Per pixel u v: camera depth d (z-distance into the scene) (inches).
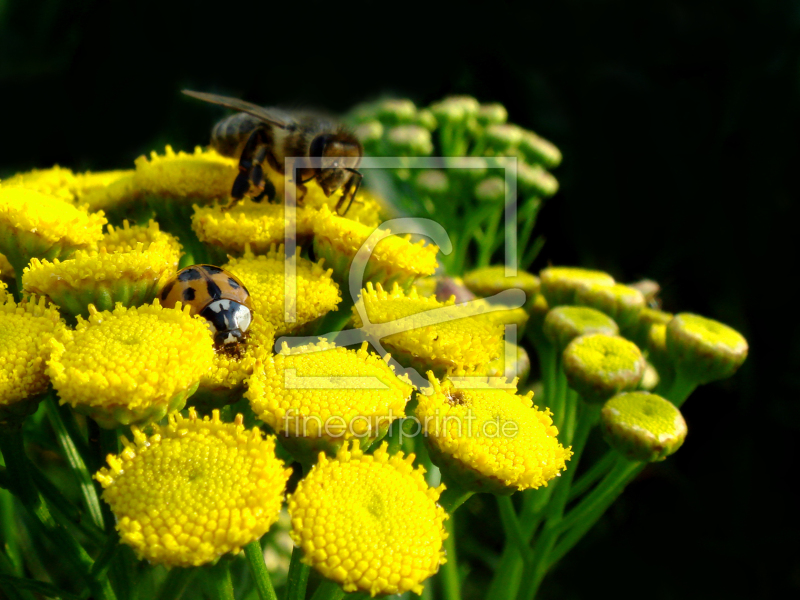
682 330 3.1
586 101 5.8
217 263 2.7
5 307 2.1
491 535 4.1
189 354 2.0
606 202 5.6
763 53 5.5
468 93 5.9
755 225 5.2
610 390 2.8
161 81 5.4
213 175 2.8
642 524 4.9
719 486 5.0
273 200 2.9
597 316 3.0
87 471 2.3
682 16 5.9
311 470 2.0
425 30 5.8
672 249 5.5
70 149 5.4
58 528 2.2
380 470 2.0
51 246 2.4
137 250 2.3
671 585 4.6
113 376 2.0
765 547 4.7
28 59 5.4
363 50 5.7
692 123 5.6
